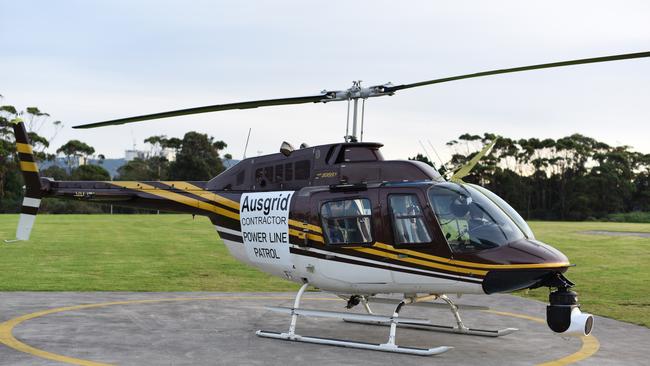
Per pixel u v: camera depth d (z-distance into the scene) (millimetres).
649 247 29500
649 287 16391
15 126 12125
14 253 22438
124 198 11633
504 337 9992
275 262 10117
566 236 38938
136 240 29469
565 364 8141
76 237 30641
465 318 11836
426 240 8734
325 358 8242
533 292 15594
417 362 8102
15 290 14133
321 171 9773
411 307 13031
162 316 11312
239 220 10586
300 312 9461
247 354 8430
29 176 12148
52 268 18453
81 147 110250
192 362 7910
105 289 14758
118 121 10641
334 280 9547
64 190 12016
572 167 104500
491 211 8773
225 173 11086
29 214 12156
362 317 9031
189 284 16031
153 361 7926
